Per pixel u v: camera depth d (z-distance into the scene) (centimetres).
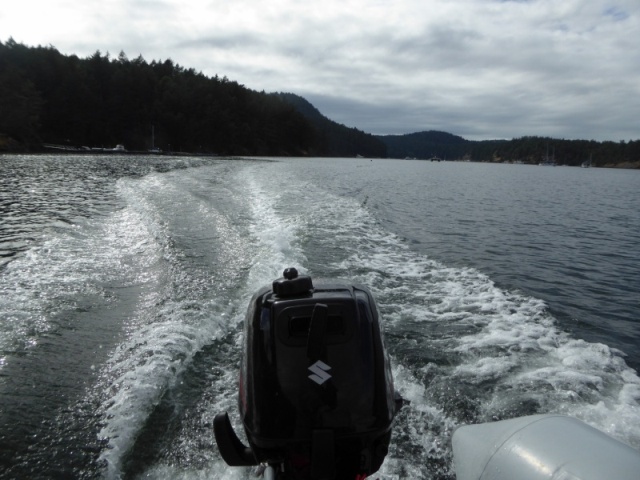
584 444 223
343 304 273
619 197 3394
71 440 364
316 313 247
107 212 1304
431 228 1526
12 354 491
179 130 9531
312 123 13750
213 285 719
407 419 398
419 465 343
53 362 479
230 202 1516
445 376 473
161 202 1436
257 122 11550
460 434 275
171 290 692
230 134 10375
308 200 1772
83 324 569
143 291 688
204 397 424
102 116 8444
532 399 431
